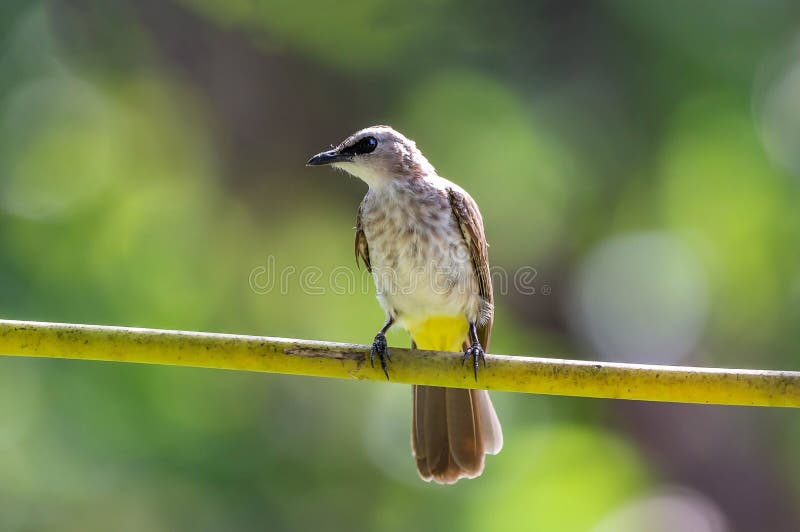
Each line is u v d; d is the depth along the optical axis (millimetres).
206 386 10688
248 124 13867
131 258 11836
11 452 9812
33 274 11141
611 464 11945
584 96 13312
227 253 13141
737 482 13953
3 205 11969
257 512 10445
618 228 13672
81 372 10172
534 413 11758
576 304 13805
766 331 13070
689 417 14055
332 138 13734
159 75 14023
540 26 13430
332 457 11172
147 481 10055
